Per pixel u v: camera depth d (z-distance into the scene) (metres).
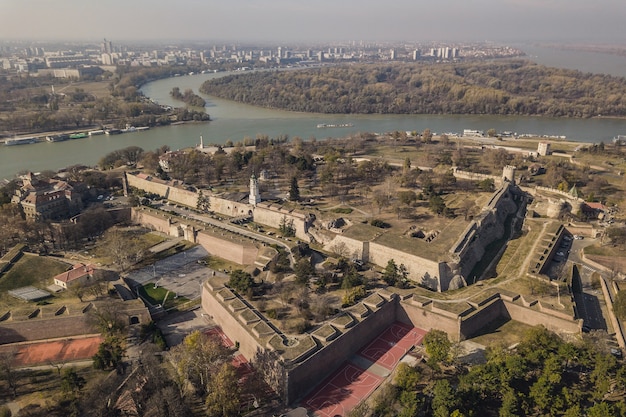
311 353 156.62
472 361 164.12
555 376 141.88
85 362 163.25
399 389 145.25
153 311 194.88
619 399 141.38
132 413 141.50
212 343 158.50
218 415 139.88
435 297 195.00
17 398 144.38
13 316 178.38
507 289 199.12
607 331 178.50
